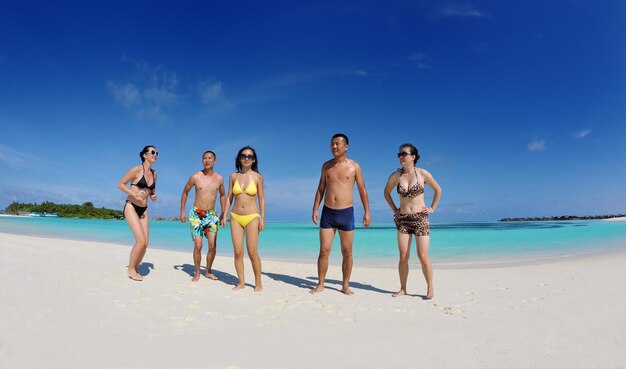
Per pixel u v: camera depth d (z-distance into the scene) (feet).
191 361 10.23
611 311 15.17
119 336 12.17
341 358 10.56
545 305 16.63
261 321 14.38
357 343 11.86
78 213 250.78
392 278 25.50
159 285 20.26
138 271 24.47
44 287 17.12
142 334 12.46
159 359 10.34
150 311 15.15
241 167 21.18
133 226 21.59
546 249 47.62
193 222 23.20
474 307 16.80
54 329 12.41
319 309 16.34
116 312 14.67
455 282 23.48
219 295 18.85
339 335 12.68
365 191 20.89
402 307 16.96
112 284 19.26
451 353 10.96
